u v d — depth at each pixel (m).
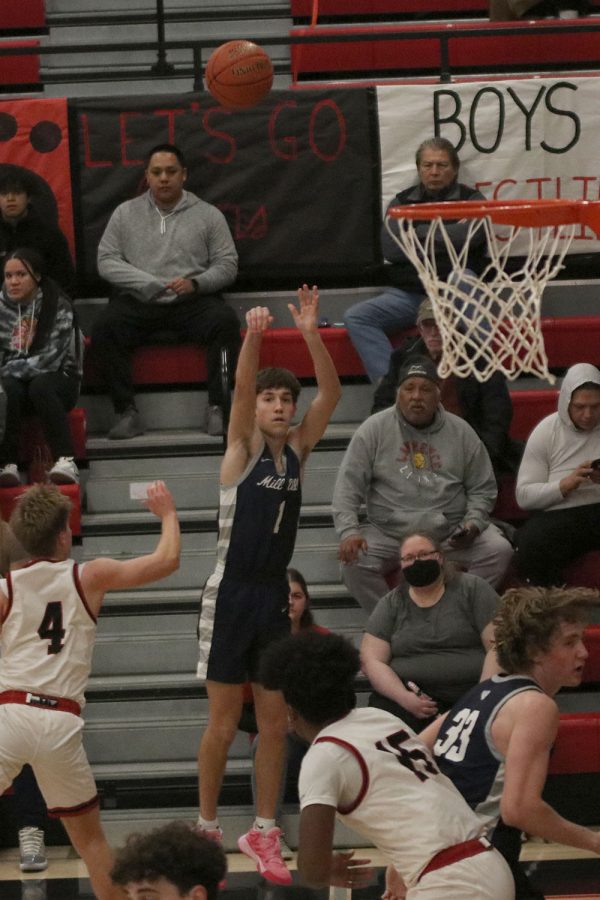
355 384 11.73
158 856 3.73
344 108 12.20
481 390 10.55
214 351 11.20
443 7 14.92
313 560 10.50
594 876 8.01
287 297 12.26
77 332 10.89
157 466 10.95
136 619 10.09
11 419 10.42
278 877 7.93
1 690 6.99
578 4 14.30
